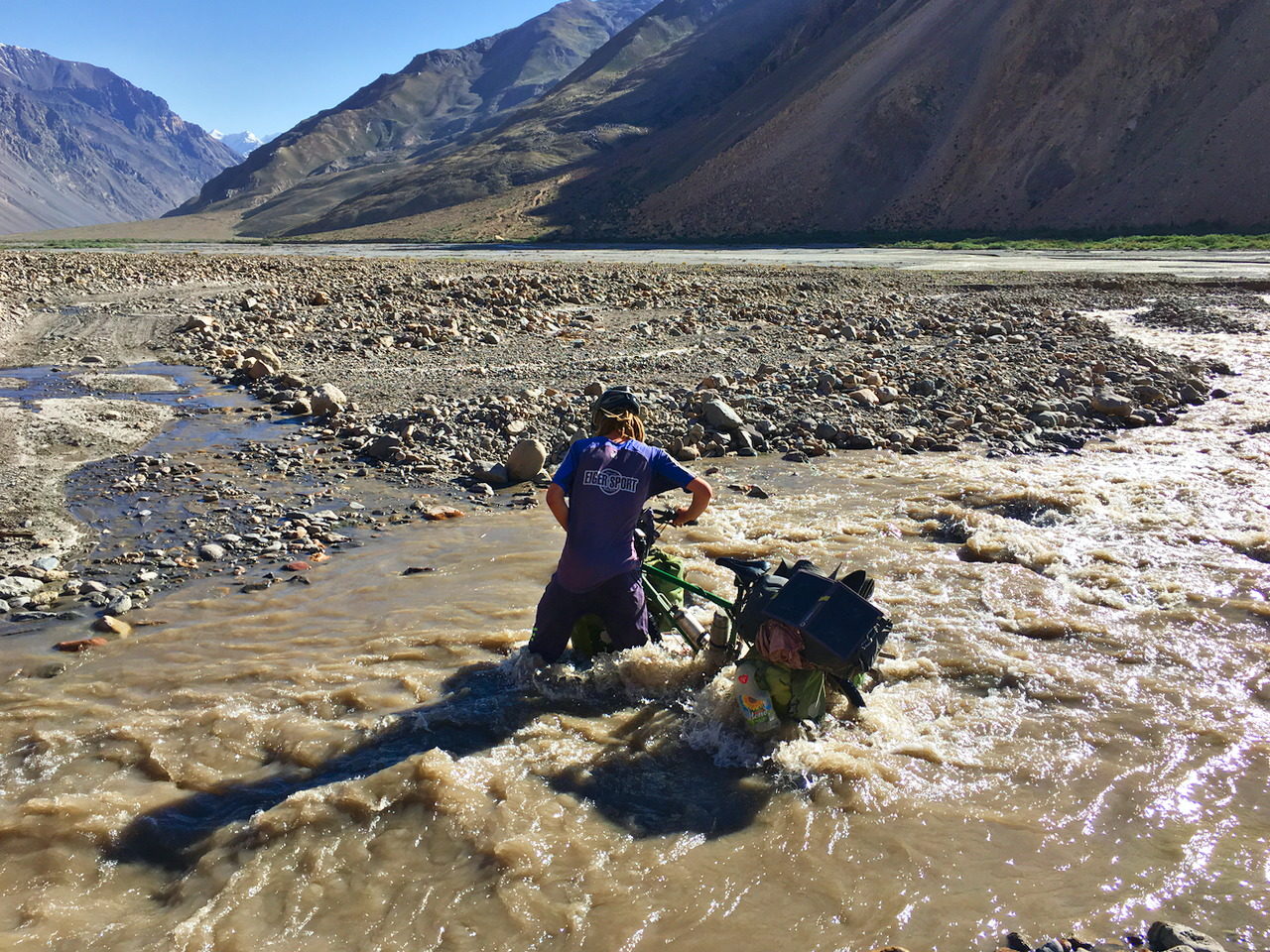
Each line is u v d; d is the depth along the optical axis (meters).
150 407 11.23
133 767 3.97
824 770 3.90
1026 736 4.17
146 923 3.08
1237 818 3.54
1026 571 6.22
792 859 3.34
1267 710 4.36
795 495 8.15
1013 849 3.38
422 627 5.40
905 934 2.94
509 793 3.73
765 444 9.92
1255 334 18.27
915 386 12.39
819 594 4.18
